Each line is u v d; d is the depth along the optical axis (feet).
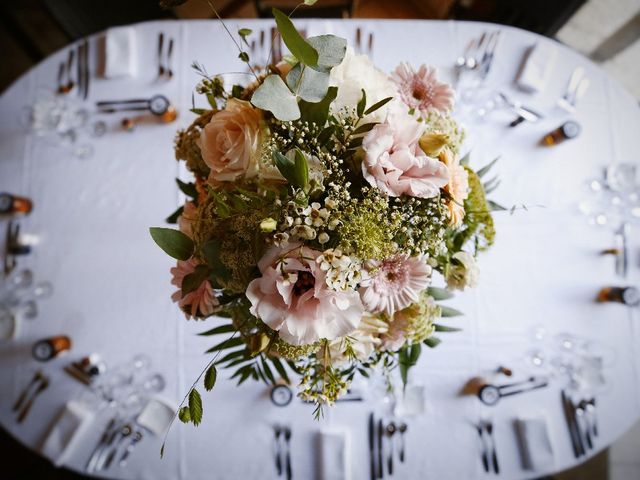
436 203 2.72
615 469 8.54
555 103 6.20
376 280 2.78
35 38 9.36
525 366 5.82
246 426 5.68
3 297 5.93
